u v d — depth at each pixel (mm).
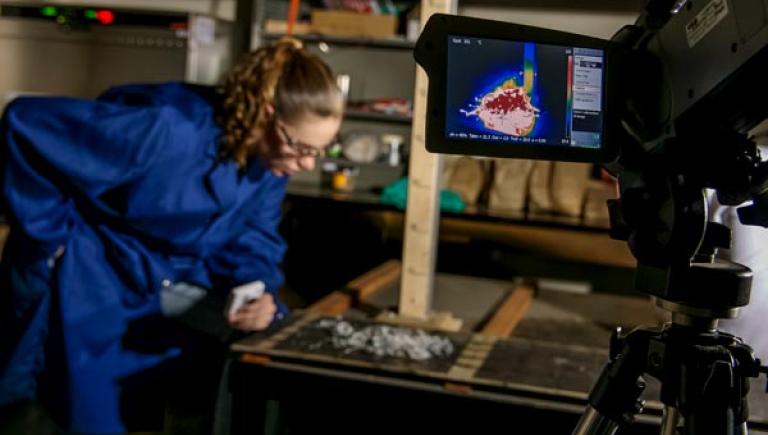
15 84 3807
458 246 3906
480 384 1551
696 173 932
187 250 1812
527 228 3656
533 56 1007
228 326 1898
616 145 1022
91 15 3670
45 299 1658
